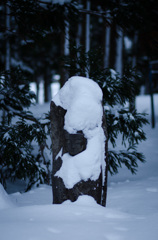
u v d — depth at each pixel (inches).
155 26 439.5
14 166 271.3
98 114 149.1
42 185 281.7
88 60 262.4
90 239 96.0
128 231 104.4
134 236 100.0
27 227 103.3
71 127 145.3
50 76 1339.8
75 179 143.0
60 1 299.3
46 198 221.3
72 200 142.2
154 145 482.0
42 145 310.5
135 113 283.9
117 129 277.9
